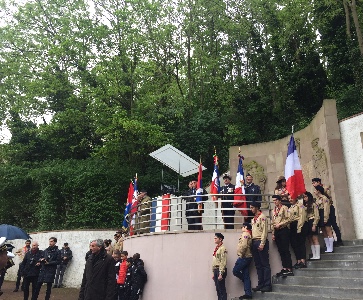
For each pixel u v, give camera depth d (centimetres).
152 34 2266
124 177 1884
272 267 951
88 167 1889
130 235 1237
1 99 2338
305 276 852
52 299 1238
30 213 1984
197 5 2394
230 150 1733
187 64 2458
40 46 2322
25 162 2139
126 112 1903
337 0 2219
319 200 933
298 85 2212
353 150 1162
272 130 2294
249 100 2423
